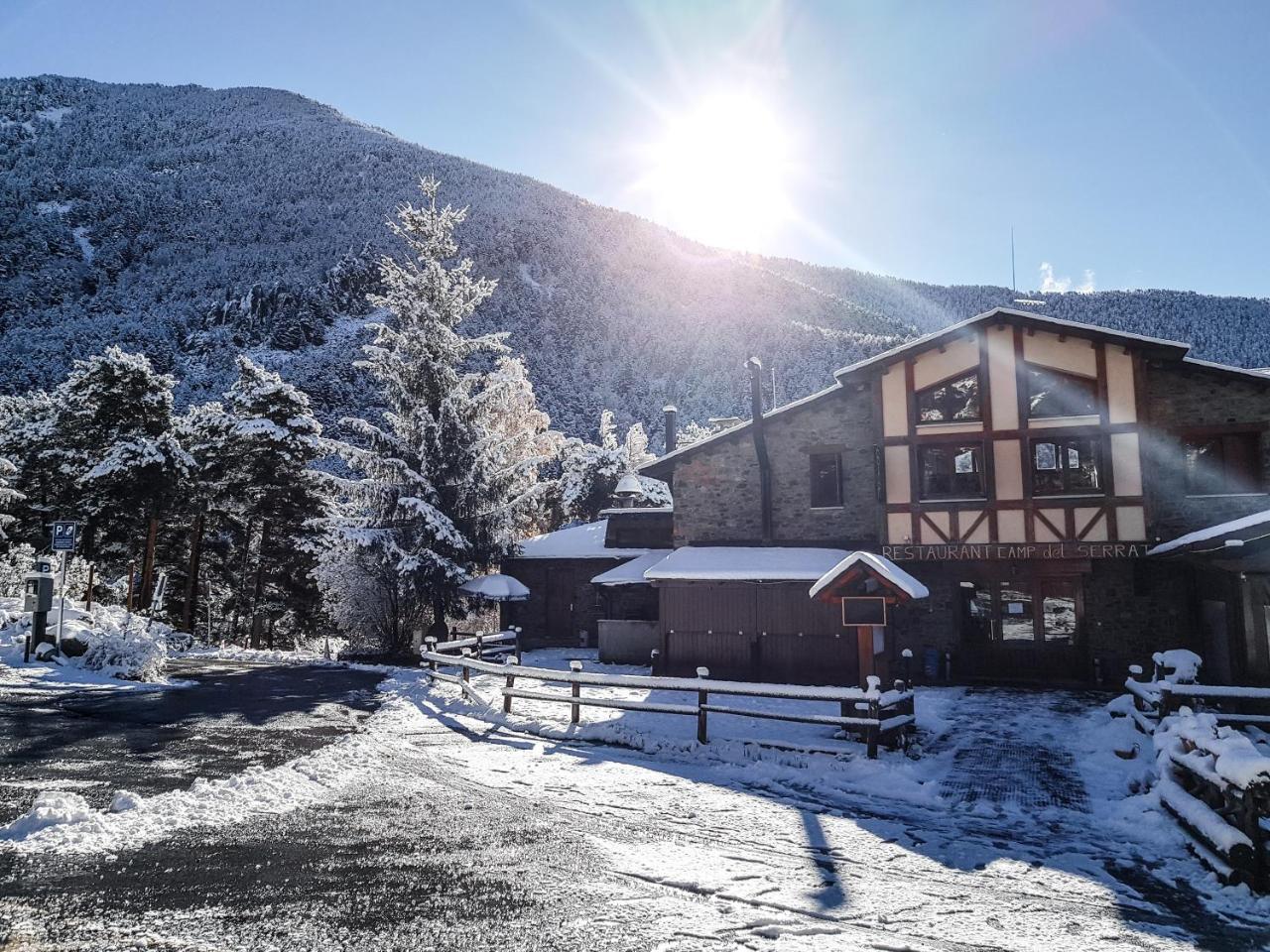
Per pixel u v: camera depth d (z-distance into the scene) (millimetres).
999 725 13898
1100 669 18297
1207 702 13500
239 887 6008
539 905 5836
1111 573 18672
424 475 28094
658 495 44156
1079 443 18781
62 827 7113
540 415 37844
